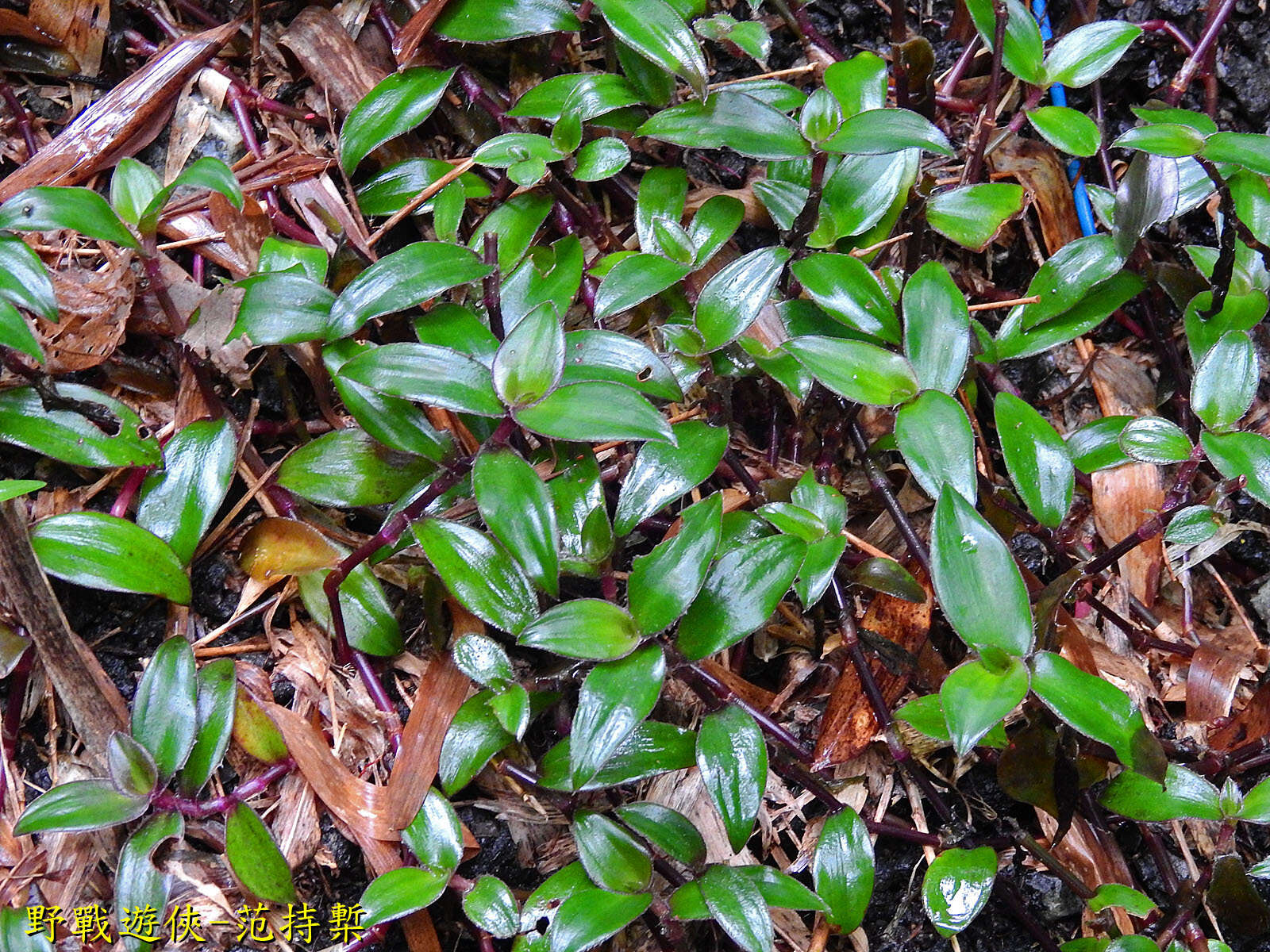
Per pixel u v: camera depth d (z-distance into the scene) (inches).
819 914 20.2
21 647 19.6
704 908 18.4
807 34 23.0
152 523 19.7
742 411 21.9
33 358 20.1
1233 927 19.7
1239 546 22.2
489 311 19.6
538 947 18.8
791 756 20.2
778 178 21.2
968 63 23.0
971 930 20.7
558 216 21.7
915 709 18.9
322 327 19.2
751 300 19.4
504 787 20.1
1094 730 17.5
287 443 21.3
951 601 17.8
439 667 19.7
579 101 20.9
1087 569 20.2
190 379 20.6
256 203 21.1
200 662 20.2
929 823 20.7
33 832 18.3
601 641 17.8
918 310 19.4
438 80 21.5
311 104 22.3
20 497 20.2
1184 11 23.5
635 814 19.0
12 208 18.8
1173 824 21.0
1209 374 19.3
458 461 18.8
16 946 18.8
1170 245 23.5
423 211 21.7
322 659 20.3
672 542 18.3
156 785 18.6
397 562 20.5
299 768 19.5
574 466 19.5
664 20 19.8
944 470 18.3
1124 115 24.0
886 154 19.4
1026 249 23.3
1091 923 20.1
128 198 19.8
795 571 18.5
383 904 18.6
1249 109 23.6
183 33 22.5
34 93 22.3
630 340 19.1
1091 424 21.2
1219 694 20.8
